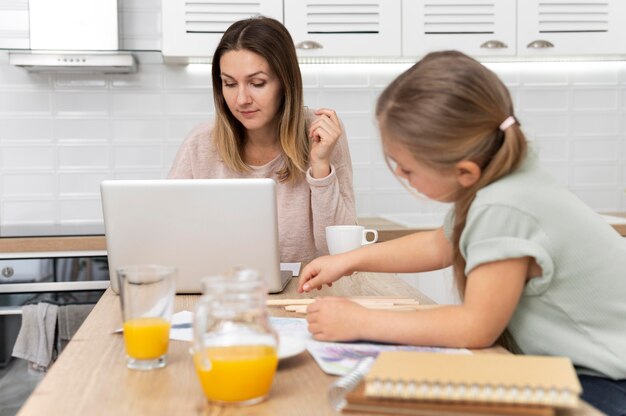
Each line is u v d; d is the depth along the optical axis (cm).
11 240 255
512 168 110
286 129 200
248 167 208
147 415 80
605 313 114
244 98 192
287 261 210
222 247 146
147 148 317
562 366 84
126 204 144
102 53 288
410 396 79
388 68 322
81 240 258
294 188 207
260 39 191
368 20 290
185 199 144
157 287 98
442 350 104
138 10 312
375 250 141
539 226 108
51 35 284
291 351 98
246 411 81
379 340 107
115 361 102
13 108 311
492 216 106
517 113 331
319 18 289
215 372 82
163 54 285
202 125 219
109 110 315
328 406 82
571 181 335
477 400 77
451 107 103
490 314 105
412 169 109
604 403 109
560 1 296
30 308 249
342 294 149
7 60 309
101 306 140
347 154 214
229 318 85
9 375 247
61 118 313
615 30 299
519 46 297
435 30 293
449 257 139
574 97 332
